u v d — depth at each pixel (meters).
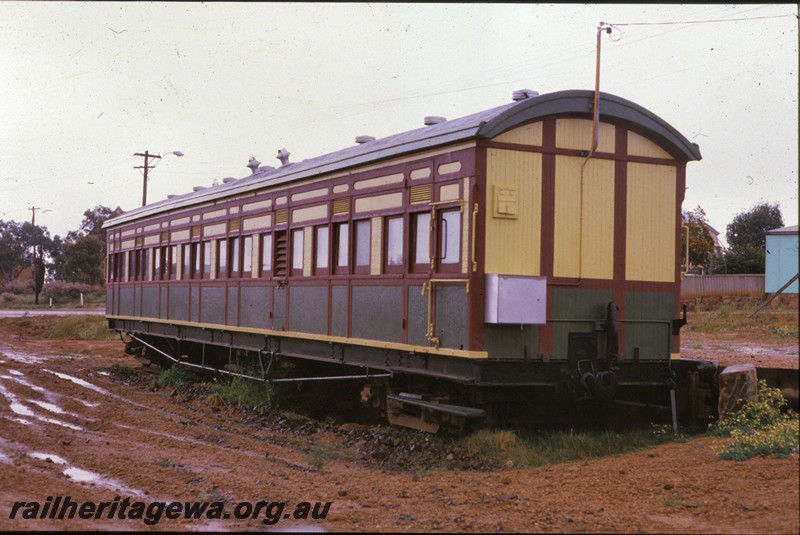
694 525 5.81
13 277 74.00
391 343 10.38
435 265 9.59
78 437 10.30
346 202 11.49
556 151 9.47
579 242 9.61
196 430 11.20
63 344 27.97
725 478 6.89
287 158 17.02
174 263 17.86
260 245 14.05
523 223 9.26
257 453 9.75
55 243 73.81
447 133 9.35
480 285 8.99
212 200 15.91
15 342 28.70
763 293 33.66
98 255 67.00
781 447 7.56
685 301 33.84
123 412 12.55
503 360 9.12
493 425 9.66
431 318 9.60
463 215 9.14
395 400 10.22
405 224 10.19
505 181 9.16
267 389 13.41
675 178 10.30
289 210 13.05
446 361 9.50
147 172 44.69
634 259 9.98
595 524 5.94
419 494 7.28
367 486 7.73
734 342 21.02
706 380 10.27
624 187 9.94
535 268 9.33
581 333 9.61
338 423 12.09
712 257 40.41
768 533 5.45
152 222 19.27
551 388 9.60
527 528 5.95
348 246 11.44
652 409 10.06
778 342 20.86
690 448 8.34
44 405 13.34
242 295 14.62
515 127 9.22
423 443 9.62
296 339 12.84
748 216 45.88
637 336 9.97
